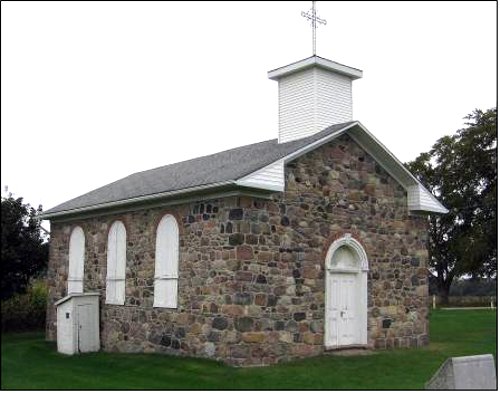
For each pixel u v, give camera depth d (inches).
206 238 625.9
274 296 612.7
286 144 729.0
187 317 637.9
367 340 696.4
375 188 729.6
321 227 665.0
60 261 892.0
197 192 625.6
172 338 655.8
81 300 761.6
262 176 597.6
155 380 538.0
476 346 752.3
